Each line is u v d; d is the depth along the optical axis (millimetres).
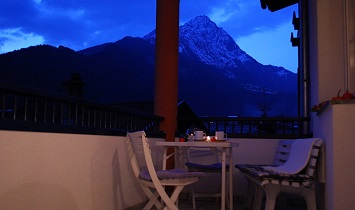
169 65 5566
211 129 6512
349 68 4195
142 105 9695
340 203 3076
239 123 5629
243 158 5449
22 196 2463
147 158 3145
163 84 5562
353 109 3100
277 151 4773
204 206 4930
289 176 3268
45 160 2711
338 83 4297
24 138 2494
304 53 5793
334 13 4379
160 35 5637
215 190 5465
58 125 2875
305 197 3381
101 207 3557
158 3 5707
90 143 3377
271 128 5770
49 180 2752
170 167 5414
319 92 4352
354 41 4211
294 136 5324
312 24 4992
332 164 3160
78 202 3139
